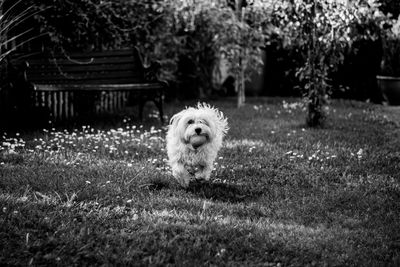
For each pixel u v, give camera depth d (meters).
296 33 6.95
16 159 5.09
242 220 3.89
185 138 4.51
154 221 3.80
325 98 7.14
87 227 3.60
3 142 5.59
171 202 4.17
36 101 7.51
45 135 6.14
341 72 10.55
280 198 4.41
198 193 4.45
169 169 5.02
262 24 8.69
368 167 5.21
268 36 8.84
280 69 11.27
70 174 4.68
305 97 7.25
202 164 4.66
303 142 6.07
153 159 5.29
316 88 7.04
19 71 7.01
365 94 10.43
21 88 7.03
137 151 5.53
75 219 3.70
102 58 7.64
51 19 7.70
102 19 8.21
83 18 7.75
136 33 8.90
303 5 6.59
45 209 3.89
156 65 7.35
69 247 3.28
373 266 3.22
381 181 4.78
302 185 4.75
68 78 7.33
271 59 11.33
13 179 4.44
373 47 10.20
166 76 9.32
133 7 8.59
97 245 3.36
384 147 5.99
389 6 8.84
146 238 3.46
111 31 8.41
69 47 8.09
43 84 7.05
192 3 8.10
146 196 4.30
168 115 7.96
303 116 8.10
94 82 7.45
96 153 5.41
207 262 3.17
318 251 3.40
